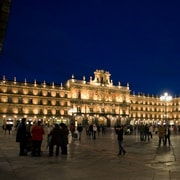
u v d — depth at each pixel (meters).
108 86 146.00
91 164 17.42
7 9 10.52
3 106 119.81
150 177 13.40
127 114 149.62
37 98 128.50
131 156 21.53
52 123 128.88
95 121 138.12
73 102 135.12
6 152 23.70
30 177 13.37
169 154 22.92
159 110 170.50
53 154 22.64
